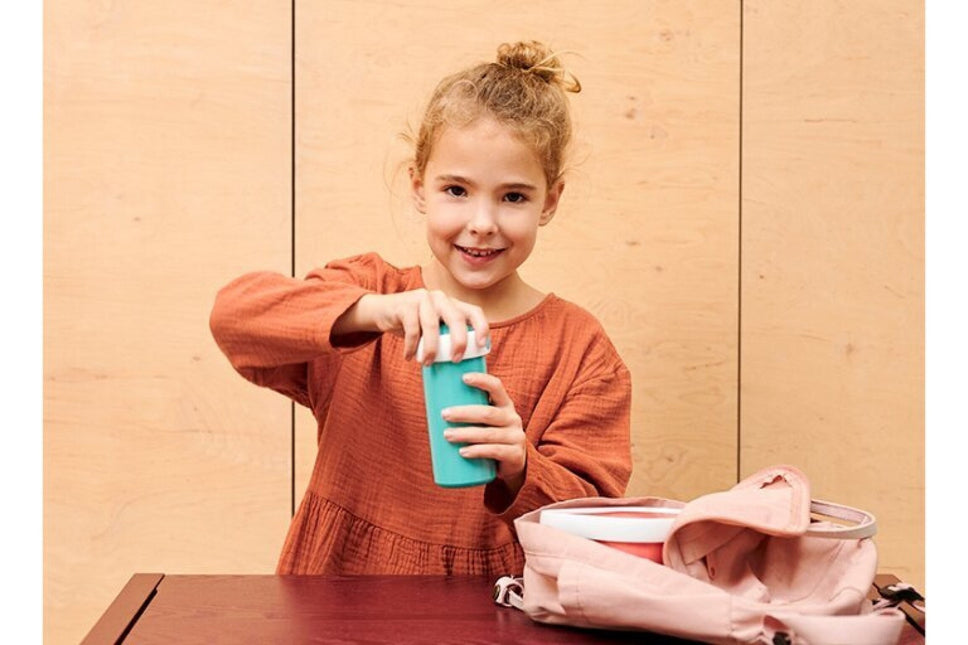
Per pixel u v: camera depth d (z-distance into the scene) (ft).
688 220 6.03
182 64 5.85
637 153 6.01
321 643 2.62
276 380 3.95
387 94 5.92
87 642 2.62
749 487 3.06
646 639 2.67
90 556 5.88
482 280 3.91
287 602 2.99
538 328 4.19
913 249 6.12
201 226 5.88
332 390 4.08
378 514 3.98
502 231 3.86
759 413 6.09
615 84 5.99
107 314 5.86
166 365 5.89
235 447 5.93
